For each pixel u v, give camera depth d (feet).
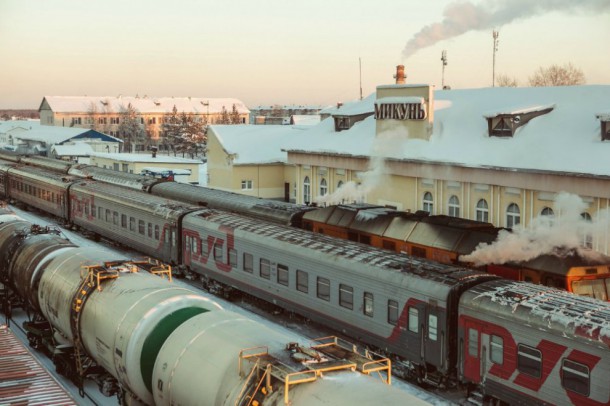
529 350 51.85
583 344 47.70
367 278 68.28
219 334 42.47
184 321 47.39
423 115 118.73
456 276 60.49
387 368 36.78
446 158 110.63
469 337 57.16
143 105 531.91
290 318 87.71
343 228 94.17
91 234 146.00
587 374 47.60
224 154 192.95
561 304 52.08
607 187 86.84
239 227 91.81
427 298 60.70
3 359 49.14
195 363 41.06
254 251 87.51
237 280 91.71
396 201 123.54
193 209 107.24
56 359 65.57
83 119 502.38
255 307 93.25
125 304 51.24
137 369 47.85
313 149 145.18
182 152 408.05
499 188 102.89
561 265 64.80
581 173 88.99
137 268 60.80
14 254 76.23
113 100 526.98
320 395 33.09
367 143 133.69
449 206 112.47
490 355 55.26
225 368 38.78
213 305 50.62
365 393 32.55
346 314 71.82
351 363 36.11
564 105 109.81
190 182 231.09
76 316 56.65
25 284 70.49
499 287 57.16
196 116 540.93
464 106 127.24
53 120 492.95
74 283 59.67
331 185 141.69
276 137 203.72
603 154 90.68
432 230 81.71
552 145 98.68
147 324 48.26
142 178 157.07
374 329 67.87
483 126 115.75
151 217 114.01
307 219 101.50
